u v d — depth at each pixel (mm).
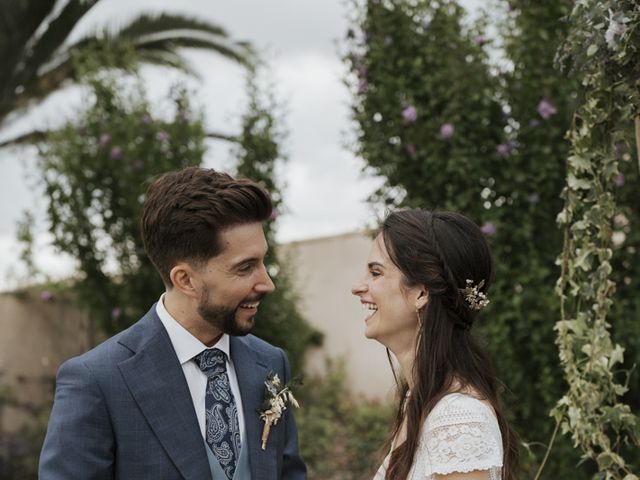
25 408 8789
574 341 2838
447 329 2166
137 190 6484
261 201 2289
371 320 2266
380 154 4480
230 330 2322
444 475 1993
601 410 2773
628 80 2447
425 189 4496
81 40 11023
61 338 8906
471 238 2229
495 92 4453
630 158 4090
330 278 9953
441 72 4422
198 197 2256
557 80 4203
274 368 2623
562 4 4195
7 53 10617
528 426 4445
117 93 6910
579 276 2941
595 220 2764
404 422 2342
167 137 6543
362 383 9602
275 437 2496
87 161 6781
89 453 2217
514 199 4371
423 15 4500
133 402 2285
